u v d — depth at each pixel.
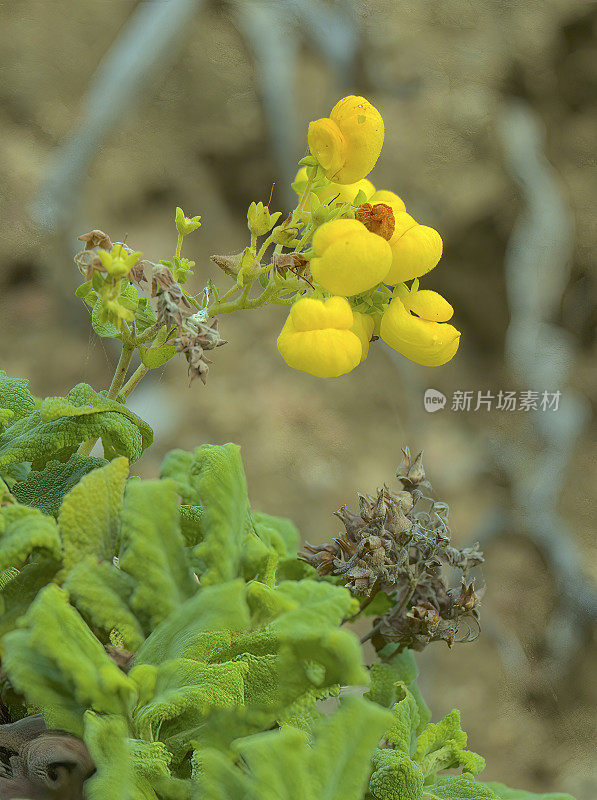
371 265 0.46
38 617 0.44
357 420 2.19
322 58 2.45
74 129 2.39
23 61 2.46
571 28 2.50
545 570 2.20
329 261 0.46
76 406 0.47
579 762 1.88
